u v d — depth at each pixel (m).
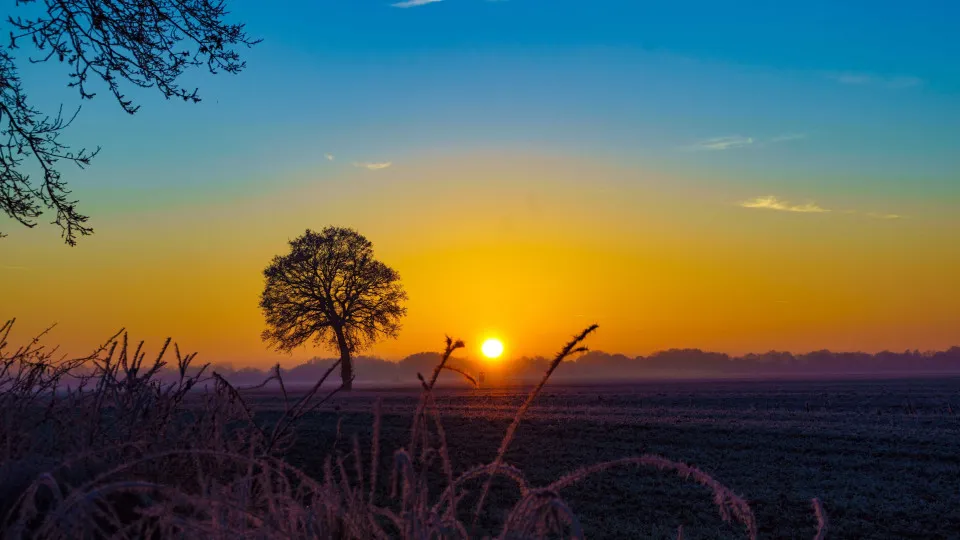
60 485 2.79
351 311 74.88
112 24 11.08
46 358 3.64
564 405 43.06
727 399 49.06
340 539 2.28
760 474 17.94
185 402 3.59
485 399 49.56
